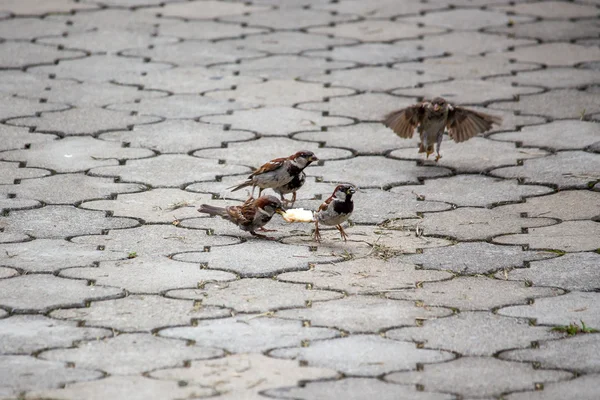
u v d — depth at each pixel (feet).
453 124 38.11
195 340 24.21
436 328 25.03
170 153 38.83
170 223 32.45
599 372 22.68
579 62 50.78
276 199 30.94
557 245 30.63
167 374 22.43
